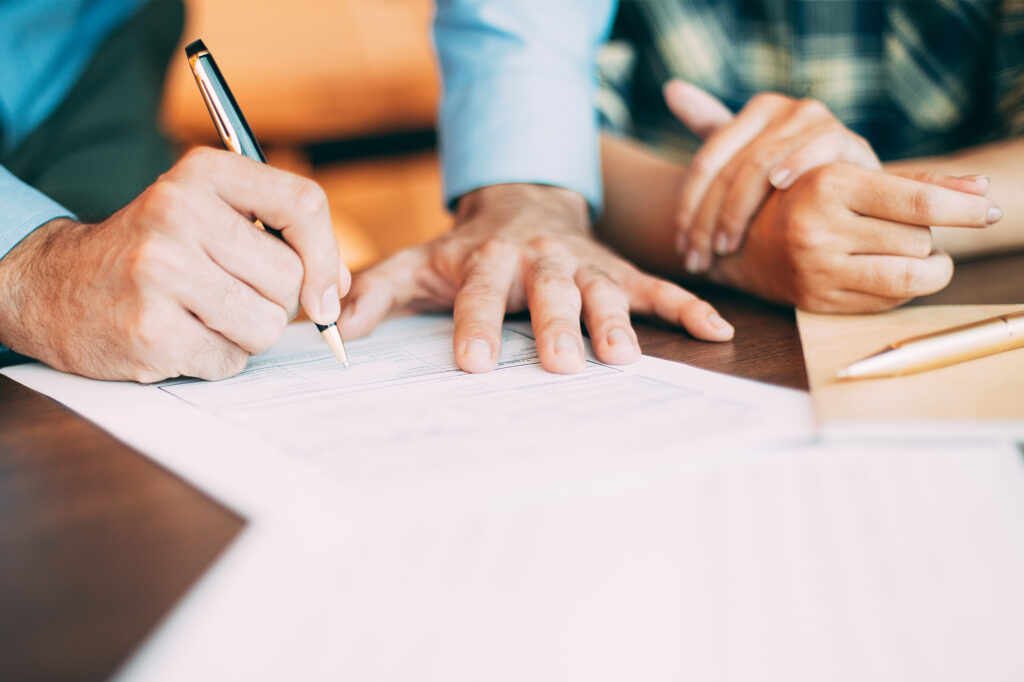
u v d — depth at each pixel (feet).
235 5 4.90
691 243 1.95
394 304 1.82
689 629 0.61
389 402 1.20
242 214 1.31
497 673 0.56
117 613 0.63
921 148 2.91
